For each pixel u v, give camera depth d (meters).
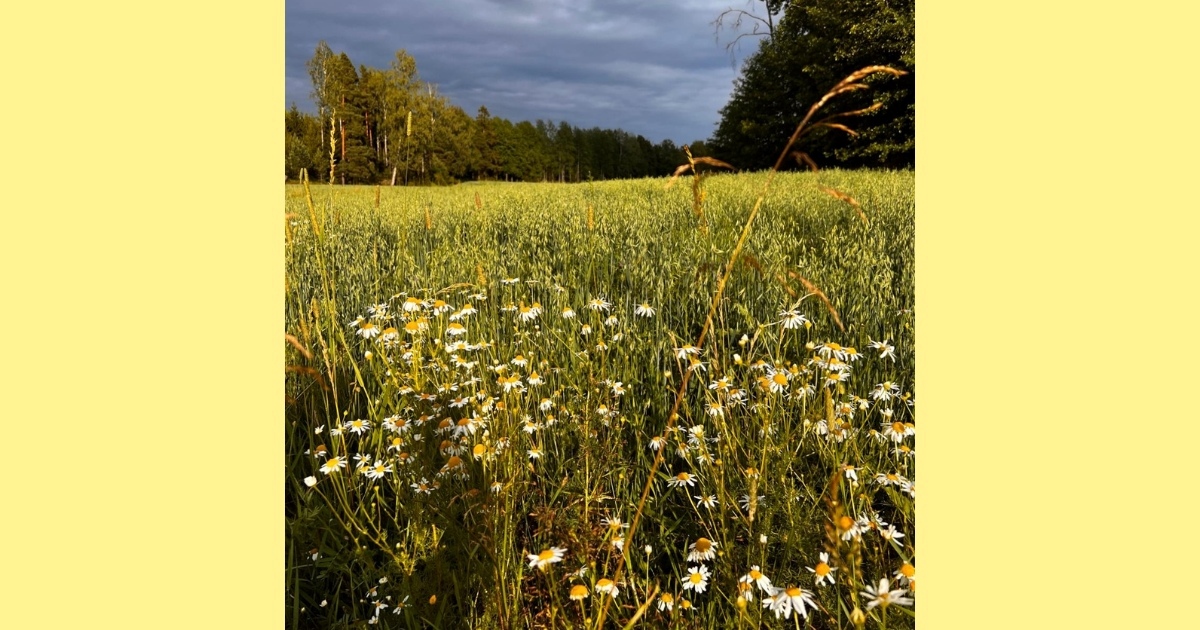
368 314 3.20
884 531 1.54
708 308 3.12
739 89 30.30
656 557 1.76
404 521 1.91
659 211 6.43
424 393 2.09
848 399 2.13
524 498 1.95
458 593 1.56
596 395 2.40
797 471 2.06
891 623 1.42
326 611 1.75
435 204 9.19
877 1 20.78
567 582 1.63
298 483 1.92
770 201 6.88
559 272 4.06
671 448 2.20
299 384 2.48
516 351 2.59
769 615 1.49
